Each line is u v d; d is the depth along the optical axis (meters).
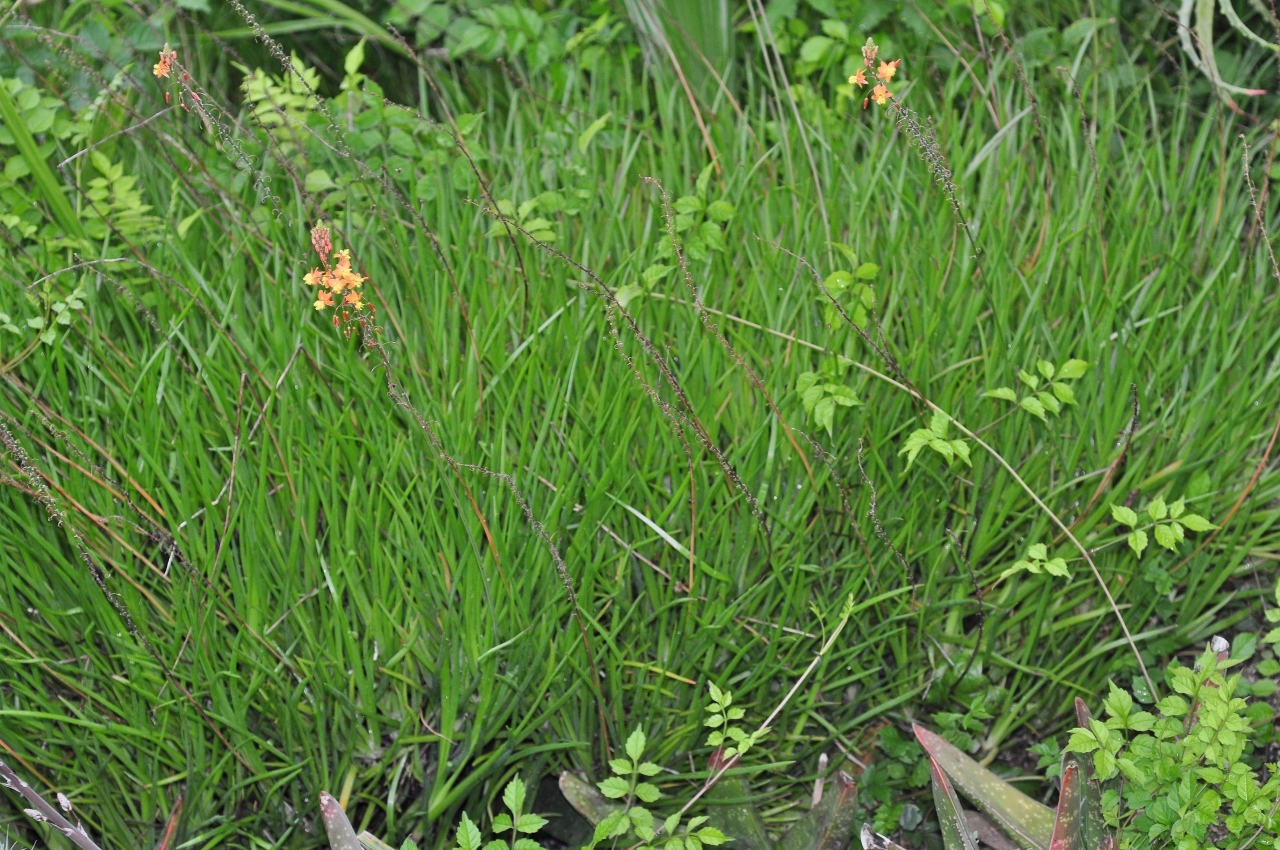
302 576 1.93
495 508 1.88
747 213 2.11
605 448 1.94
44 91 2.22
